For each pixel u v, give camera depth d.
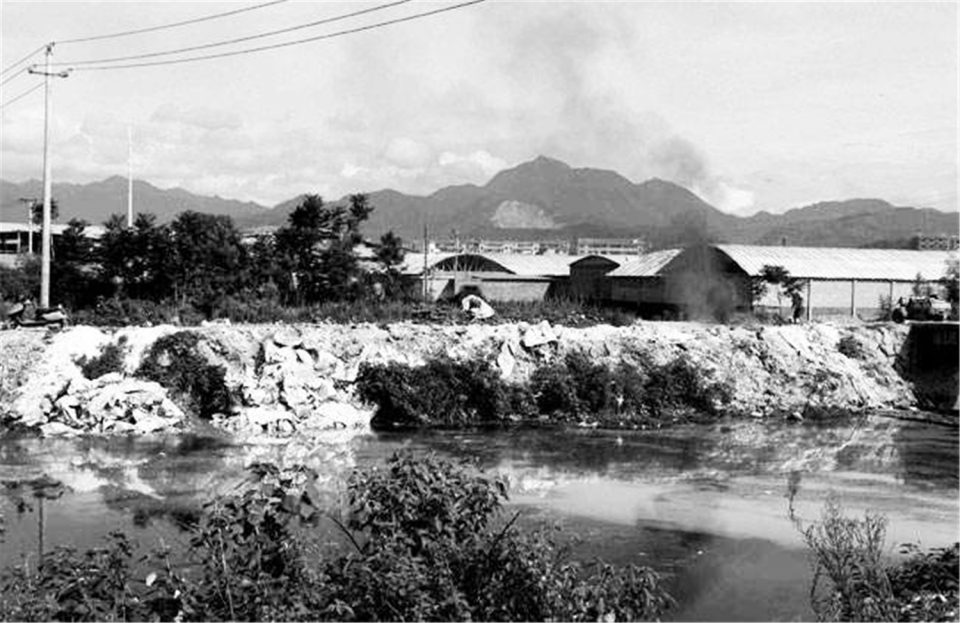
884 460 41.16
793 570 25.03
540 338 53.88
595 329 57.34
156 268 63.59
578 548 26.98
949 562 21.25
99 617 10.90
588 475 37.19
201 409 47.31
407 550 11.10
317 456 39.19
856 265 77.44
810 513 31.30
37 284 65.12
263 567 11.27
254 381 47.72
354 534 14.52
